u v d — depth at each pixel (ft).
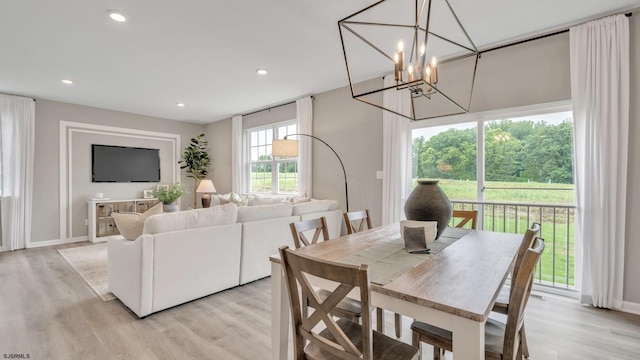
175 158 22.34
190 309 8.56
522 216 10.21
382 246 6.02
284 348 5.27
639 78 8.05
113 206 18.17
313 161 16.10
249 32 9.20
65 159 17.28
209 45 10.05
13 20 8.36
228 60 11.30
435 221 6.18
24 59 11.07
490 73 10.40
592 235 8.45
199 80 13.53
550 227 9.76
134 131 20.17
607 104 8.20
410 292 3.69
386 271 4.48
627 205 8.23
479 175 10.86
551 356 6.27
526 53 9.70
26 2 7.50
